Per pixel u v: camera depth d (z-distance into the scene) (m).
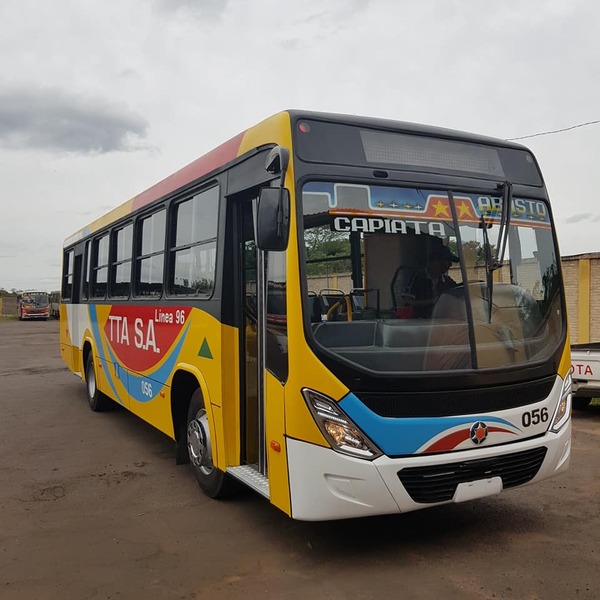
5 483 6.50
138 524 5.28
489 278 4.67
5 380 14.87
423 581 4.12
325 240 4.27
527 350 4.64
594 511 5.38
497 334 4.55
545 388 4.67
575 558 4.44
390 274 4.39
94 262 10.27
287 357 4.23
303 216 4.25
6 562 4.57
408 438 4.08
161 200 7.02
